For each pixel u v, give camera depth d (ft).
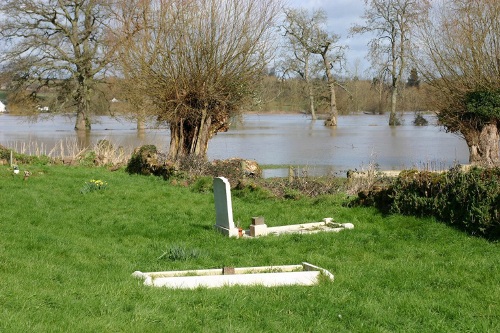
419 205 37.50
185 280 23.89
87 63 159.33
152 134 147.64
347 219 39.78
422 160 96.89
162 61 73.36
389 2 209.77
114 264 28.04
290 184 54.13
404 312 21.26
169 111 73.41
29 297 20.04
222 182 36.32
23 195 47.57
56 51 156.66
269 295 22.45
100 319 18.53
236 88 74.59
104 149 80.84
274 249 32.04
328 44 231.09
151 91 73.56
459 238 32.60
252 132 182.09
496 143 73.46
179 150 75.05
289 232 36.40
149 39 73.77
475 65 74.18
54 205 45.16
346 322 20.10
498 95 71.92
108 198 49.19
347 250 31.48
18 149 107.24
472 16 75.15
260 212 43.78
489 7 73.87
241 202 48.39
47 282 22.89
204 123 74.23
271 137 157.48
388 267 27.37
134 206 46.03
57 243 31.71
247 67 75.05
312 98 248.73
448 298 22.89
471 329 19.74
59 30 159.12
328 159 100.73
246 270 26.27
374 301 22.16
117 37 81.51
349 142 139.74
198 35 72.90
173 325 18.71
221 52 73.46
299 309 21.04
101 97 169.99
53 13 155.84
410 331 19.44
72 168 70.59
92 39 159.74
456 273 26.27
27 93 160.97
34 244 30.66
